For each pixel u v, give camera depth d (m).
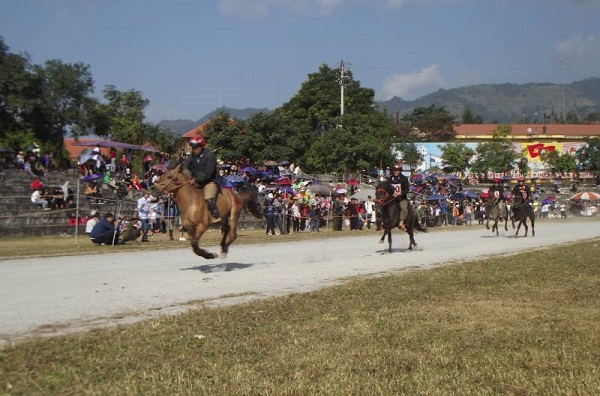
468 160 89.12
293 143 62.84
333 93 80.00
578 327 8.98
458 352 7.63
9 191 30.67
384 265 16.97
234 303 10.75
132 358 7.05
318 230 34.75
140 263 17.02
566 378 6.62
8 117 47.41
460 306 10.48
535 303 10.84
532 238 29.61
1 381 6.15
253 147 56.47
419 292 11.98
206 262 17.39
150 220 27.64
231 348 7.62
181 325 8.70
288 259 18.50
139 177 40.47
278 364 6.98
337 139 62.75
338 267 16.36
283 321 9.16
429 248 23.19
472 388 6.32
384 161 71.19
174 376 6.48
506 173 87.44
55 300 10.77
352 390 6.19
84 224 27.84
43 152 50.53
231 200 14.61
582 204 68.38
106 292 11.69
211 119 58.28
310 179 50.12
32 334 8.17
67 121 53.72
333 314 9.73
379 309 10.21
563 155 92.31
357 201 38.50
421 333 8.51
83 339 7.73
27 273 14.59
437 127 101.06
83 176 35.34
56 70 54.72
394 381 6.48
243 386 6.20
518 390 6.30
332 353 7.45
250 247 23.20
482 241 27.39
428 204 46.12
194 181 13.91
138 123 63.16
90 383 6.19
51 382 6.18
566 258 18.66
